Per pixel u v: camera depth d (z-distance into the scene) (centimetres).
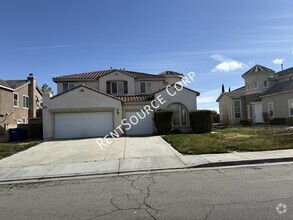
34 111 3400
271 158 1041
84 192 712
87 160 1208
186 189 684
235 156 1114
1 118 2580
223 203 560
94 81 2903
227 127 3034
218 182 741
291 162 1015
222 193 631
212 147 1346
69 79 2839
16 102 2950
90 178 891
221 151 1239
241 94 3928
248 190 646
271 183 705
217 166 990
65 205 603
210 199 591
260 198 582
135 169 977
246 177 786
